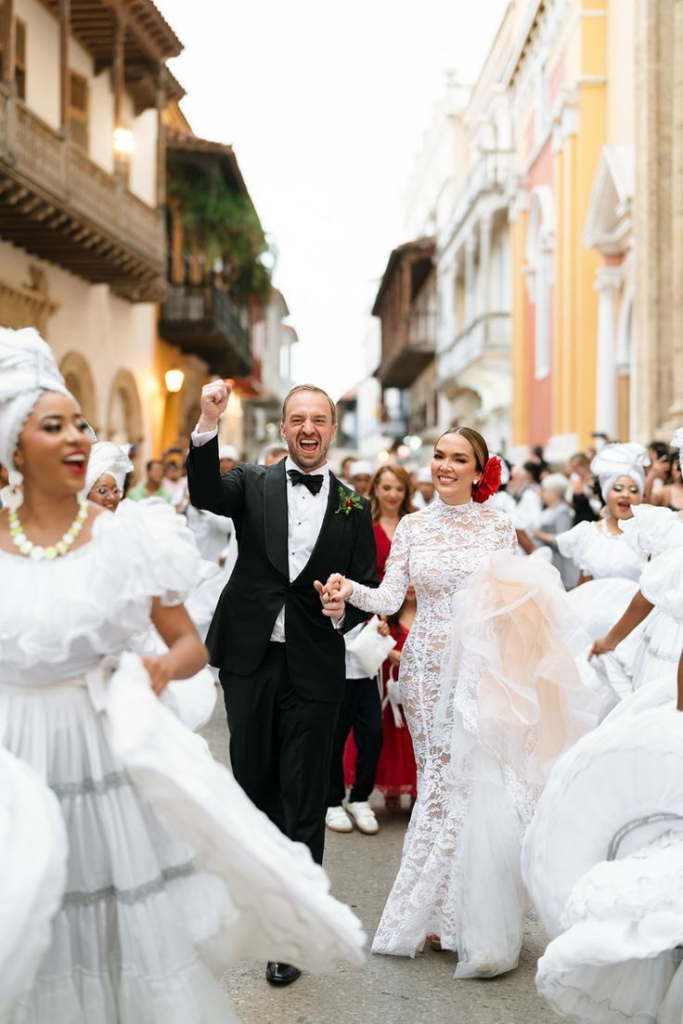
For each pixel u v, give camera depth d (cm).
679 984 315
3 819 250
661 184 1438
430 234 5069
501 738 420
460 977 411
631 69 1820
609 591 602
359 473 1031
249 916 275
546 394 2423
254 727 438
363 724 624
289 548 443
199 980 275
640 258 1463
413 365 4784
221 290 2836
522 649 433
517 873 415
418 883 432
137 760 249
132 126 2380
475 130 3603
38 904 241
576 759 321
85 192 1788
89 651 272
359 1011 381
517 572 436
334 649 440
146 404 2539
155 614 281
